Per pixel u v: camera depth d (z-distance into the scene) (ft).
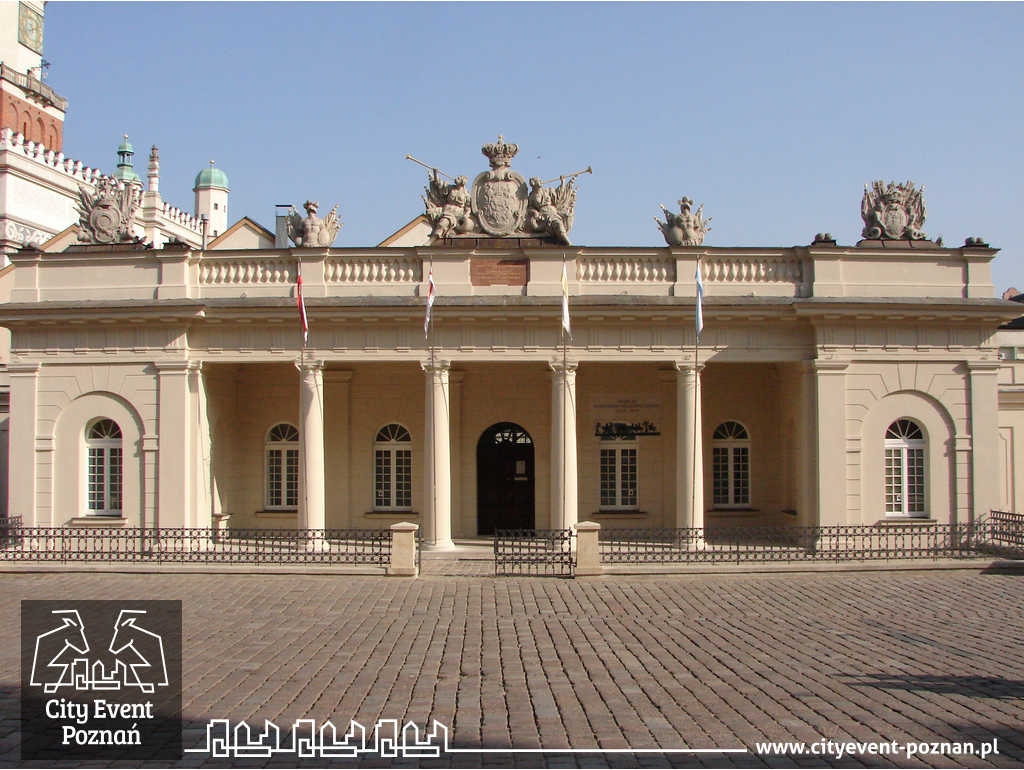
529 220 98.58
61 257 99.04
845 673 46.16
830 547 93.09
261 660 49.85
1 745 35.88
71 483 97.66
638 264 97.55
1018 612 62.95
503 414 109.50
